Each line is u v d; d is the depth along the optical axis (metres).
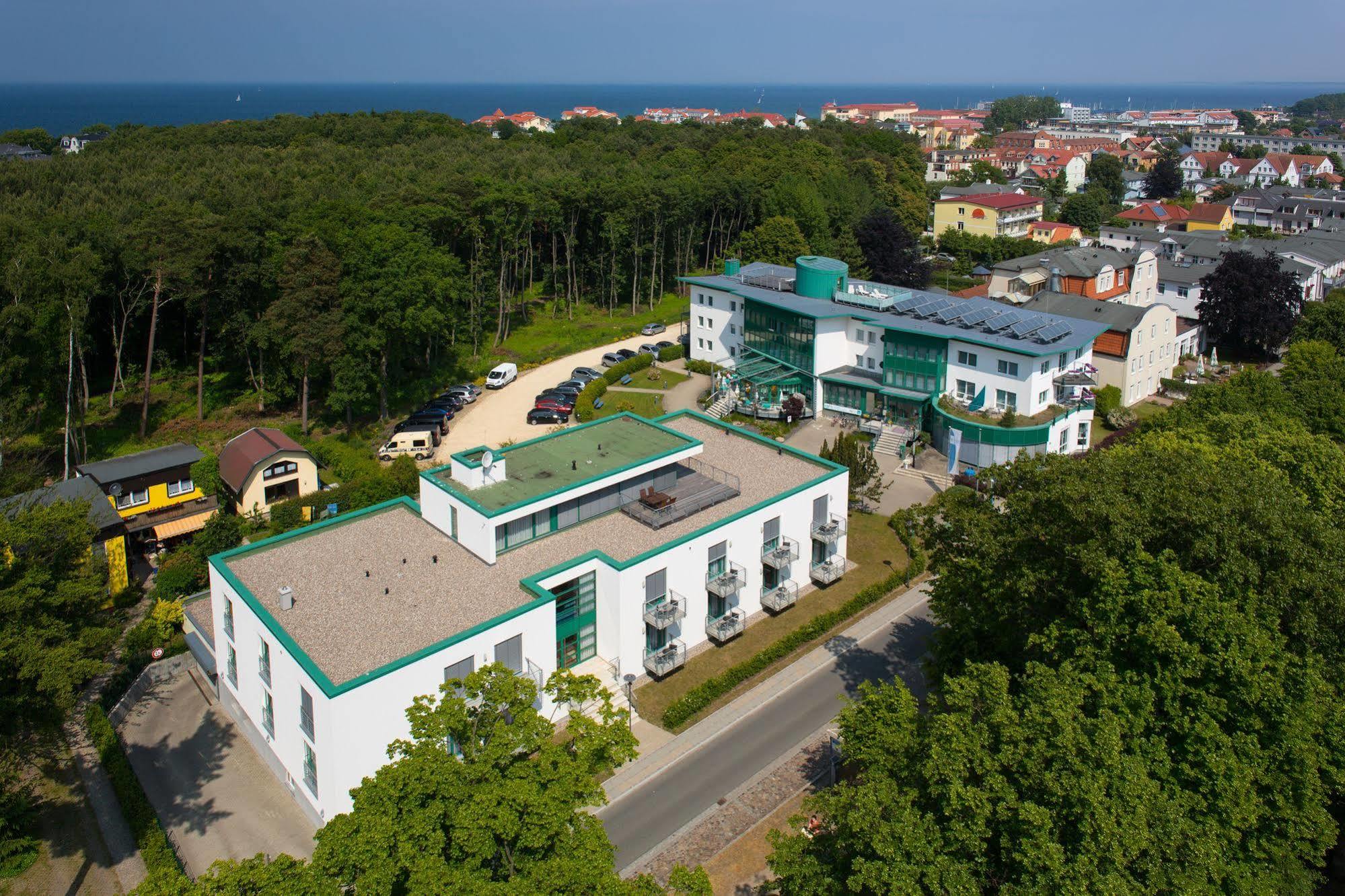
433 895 21.19
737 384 80.69
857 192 141.62
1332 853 33.53
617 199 106.25
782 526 48.72
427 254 76.25
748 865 32.91
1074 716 24.97
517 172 124.94
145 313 83.12
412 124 169.12
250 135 150.88
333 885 21.62
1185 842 23.38
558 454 48.66
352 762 33.16
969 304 74.62
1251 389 61.09
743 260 113.88
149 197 100.75
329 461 66.81
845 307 78.12
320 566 41.91
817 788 36.69
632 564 41.19
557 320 107.62
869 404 74.94
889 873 23.05
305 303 70.00
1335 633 30.73
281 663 35.38
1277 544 30.06
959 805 23.66
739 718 41.28
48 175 106.19
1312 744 27.47
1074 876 21.75
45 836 35.44
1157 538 31.00
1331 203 161.50
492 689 26.61
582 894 22.53
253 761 39.28
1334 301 96.31
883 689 29.27
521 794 23.19
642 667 43.34
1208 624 27.23
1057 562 32.31
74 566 38.12
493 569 41.50
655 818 35.34
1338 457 44.62
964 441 66.06
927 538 38.47
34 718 35.31
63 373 69.00
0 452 58.69
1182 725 26.78
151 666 45.28
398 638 36.09
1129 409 81.88
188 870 33.34
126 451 71.06
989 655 35.22
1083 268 107.06
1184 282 109.19
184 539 57.00
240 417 77.81
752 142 170.38
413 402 80.19
